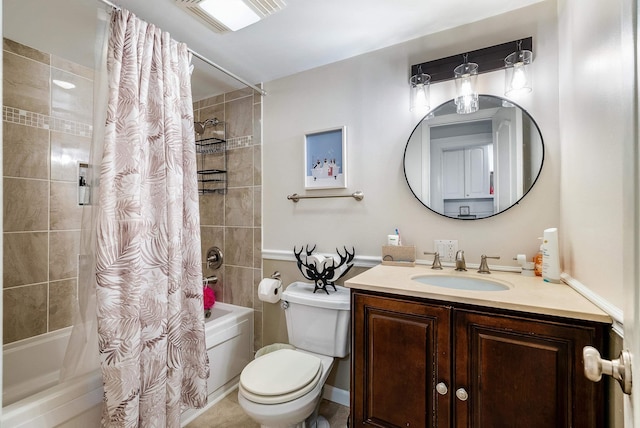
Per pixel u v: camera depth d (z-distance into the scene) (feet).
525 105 4.68
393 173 5.65
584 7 3.46
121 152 3.94
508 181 4.76
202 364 4.79
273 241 6.91
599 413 2.81
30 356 5.36
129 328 3.78
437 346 3.58
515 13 4.77
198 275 4.89
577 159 3.67
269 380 4.28
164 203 4.38
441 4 4.65
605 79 2.85
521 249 4.68
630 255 1.50
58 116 5.91
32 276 5.57
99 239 3.69
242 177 7.32
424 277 4.70
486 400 3.30
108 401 3.61
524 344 3.13
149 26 4.36
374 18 4.96
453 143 5.16
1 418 3.08
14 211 5.34
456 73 4.86
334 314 5.19
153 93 4.41
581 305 3.04
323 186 6.24
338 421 5.40
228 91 7.52
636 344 1.40
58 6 4.43
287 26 5.15
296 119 6.67
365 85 5.95
